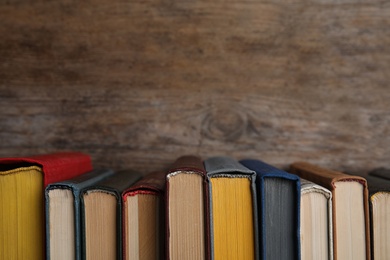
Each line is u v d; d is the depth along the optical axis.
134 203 0.52
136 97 0.66
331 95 0.66
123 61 0.66
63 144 0.66
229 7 0.66
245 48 0.66
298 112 0.66
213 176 0.52
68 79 0.66
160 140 0.66
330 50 0.66
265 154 0.66
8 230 0.52
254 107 0.66
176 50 0.66
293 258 0.51
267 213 0.52
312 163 0.66
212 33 0.66
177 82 0.66
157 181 0.55
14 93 0.66
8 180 0.52
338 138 0.66
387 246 0.53
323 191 0.52
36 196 0.52
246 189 0.52
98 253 0.52
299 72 0.66
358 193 0.53
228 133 0.66
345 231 0.53
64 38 0.66
